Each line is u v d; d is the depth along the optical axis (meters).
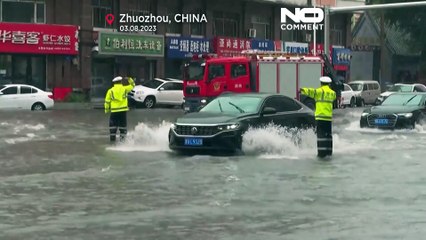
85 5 94.88
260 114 36.41
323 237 17.25
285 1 118.75
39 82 91.75
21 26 88.75
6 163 32.28
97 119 65.56
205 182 26.27
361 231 17.91
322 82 35.25
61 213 20.38
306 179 27.14
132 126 56.91
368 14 144.25
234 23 115.44
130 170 29.72
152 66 104.00
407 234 17.56
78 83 94.75
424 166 31.47
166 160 33.31
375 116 53.72
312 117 39.56
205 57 69.62
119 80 43.66
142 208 21.16
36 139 44.59
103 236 17.38
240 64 68.38
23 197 23.08
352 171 29.59
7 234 17.59
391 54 147.00
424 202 22.19
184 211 20.66
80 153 36.50
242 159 33.69
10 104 78.25
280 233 17.72
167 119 67.25
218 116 35.56
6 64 89.06
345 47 134.38
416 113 53.38
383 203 22.02
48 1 92.00
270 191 24.25
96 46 95.69
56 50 91.69
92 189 24.72
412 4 78.25
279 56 70.81
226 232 17.81
